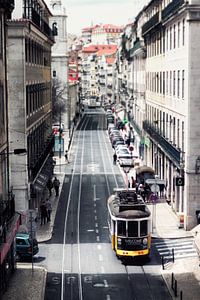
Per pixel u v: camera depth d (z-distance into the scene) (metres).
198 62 48.53
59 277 38.00
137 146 101.19
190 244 45.09
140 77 96.38
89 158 95.12
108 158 95.31
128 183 67.50
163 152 64.19
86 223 53.00
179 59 54.56
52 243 46.47
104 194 66.00
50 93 77.94
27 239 41.22
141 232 41.34
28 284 36.06
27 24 49.03
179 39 54.81
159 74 69.44
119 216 41.56
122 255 41.28
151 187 54.19
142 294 34.75
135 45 100.94
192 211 48.94
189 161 48.72
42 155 61.72
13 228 35.50
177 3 51.91
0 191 35.91
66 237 48.22
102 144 115.12
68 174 79.56
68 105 130.38
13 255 38.03
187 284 36.03
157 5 75.00
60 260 41.78
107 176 77.88
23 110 49.03
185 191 49.34
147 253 41.59
